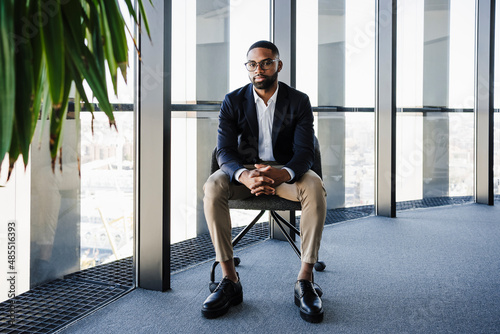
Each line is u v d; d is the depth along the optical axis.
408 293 1.72
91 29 0.72
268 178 1.51
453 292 1.73
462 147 4.25
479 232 2.97
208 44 2.62
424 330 1.36
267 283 1.85
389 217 3.57
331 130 3.37
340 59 3.37
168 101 1.71
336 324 1.41
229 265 1.59
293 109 1.75
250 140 1.81
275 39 2.69
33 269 1.57
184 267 2.12
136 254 1.79
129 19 1.70
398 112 3.76
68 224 1.70
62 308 1.51
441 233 2.94
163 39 1.65
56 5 0.62
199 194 2.65
